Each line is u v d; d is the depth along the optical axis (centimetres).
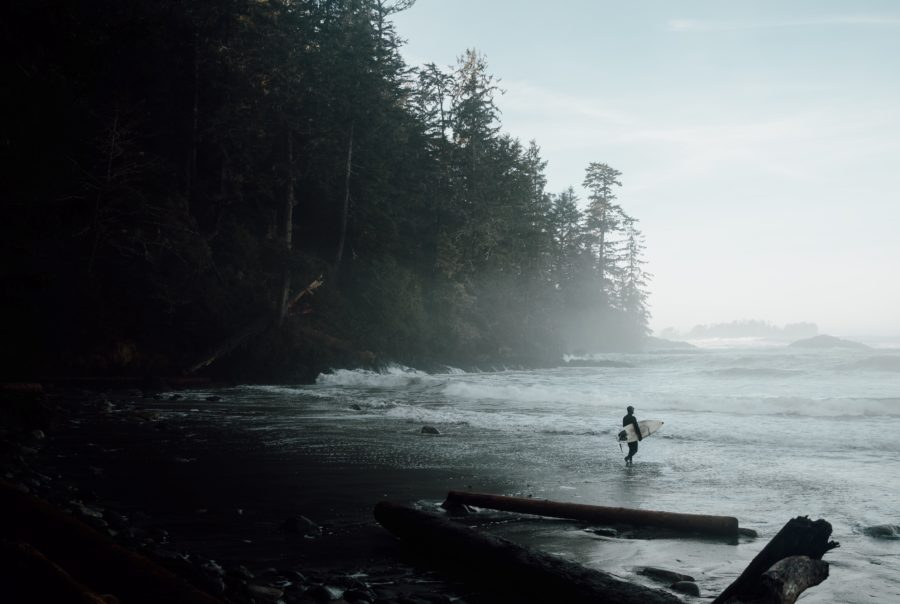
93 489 1045
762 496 1045
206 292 3803
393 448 1507
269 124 4434
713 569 680
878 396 2839
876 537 810
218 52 4319
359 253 5109
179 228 3669
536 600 573
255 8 4566
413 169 5778
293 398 2780
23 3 1770
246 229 4469
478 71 6166
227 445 1522
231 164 4412
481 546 654
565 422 1994
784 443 1612
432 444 1574
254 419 2031
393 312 4806
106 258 3506
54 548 502
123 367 3300
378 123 5081
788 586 520
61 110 3266
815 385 3475
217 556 712
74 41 1947
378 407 2389
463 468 1280
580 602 536
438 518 745
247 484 1109
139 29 2247
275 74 4538
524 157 7812
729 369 4438
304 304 4491
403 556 717
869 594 600
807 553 554
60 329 3206
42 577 387
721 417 2089
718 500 1018
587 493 1069
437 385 3453
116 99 3562
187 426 1859
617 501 1012
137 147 3819
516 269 6450
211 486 1087
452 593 598
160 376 3344
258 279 4153
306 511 930
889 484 1138
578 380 4003
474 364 5338
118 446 1479
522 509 905
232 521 867
